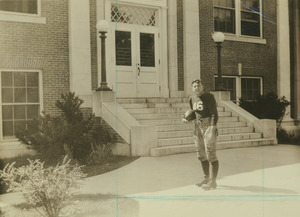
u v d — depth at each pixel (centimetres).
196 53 1230
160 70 1212
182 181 584
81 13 1005
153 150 816
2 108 914
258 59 1346
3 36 907
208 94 529
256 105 1216
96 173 673
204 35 1259
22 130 805
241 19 1337
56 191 414
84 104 963
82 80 1002
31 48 941
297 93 1395
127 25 1155
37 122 805
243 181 578
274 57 1383
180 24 1232
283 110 1239
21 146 889
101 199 483
